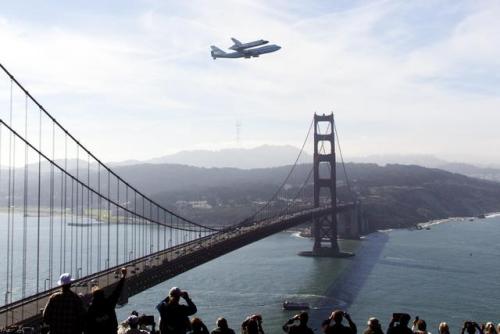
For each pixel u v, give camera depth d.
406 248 177.38
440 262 142.75
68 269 114.00
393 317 16.20
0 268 115.00
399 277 119.56
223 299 94.94
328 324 15.28
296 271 127.31
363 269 131.62
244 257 153.00
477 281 113.94
